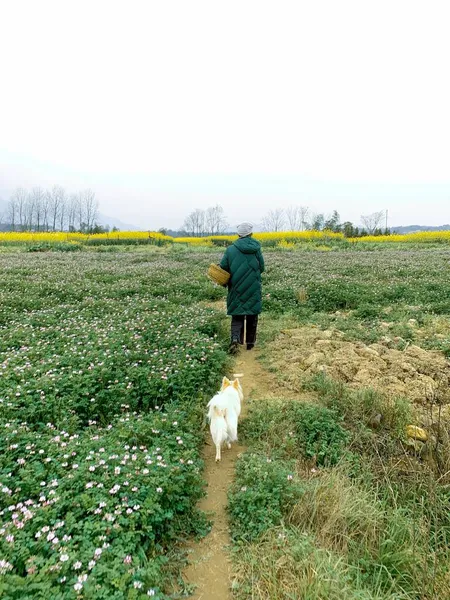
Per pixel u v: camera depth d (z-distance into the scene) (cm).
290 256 2486
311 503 374
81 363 632
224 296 1304
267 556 322
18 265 1941
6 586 253
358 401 557
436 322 923
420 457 473
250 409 567
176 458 407
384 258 2227
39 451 405
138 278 1518
